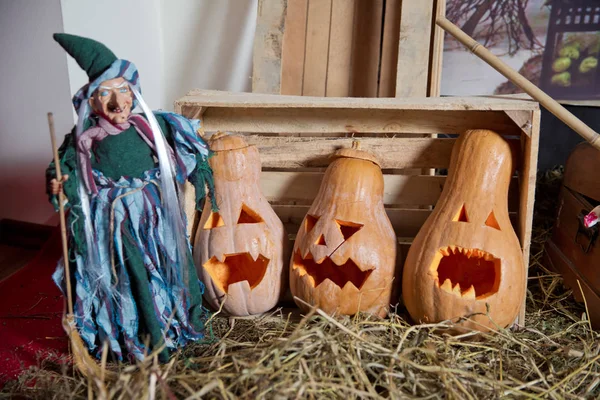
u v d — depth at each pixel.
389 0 1.97
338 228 1.56
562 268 1.87
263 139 1.80
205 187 1.56
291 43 2.05
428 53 1.89
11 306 1.89
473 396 1.24
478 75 2.11
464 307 1.46
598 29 1.97
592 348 1.47
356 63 2.03
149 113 1.38
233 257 1.70
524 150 1.61
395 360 1.33
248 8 2.18
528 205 1.57
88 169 1.32
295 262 1.64
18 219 2.56
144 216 1.38
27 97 2.28
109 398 1.13
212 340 1.53
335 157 1.66
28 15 2.11
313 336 1.38
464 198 1.52
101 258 1.37
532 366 1.39
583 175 1.75
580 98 2.06
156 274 1.42
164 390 1.13
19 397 1.35
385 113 1.74
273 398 1.15
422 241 1.55
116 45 2.15
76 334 1.36
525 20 2.02
